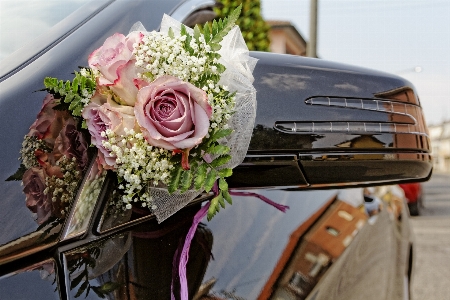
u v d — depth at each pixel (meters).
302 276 1.03
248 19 4.59
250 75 0.91
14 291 0.65
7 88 0.80
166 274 0.82
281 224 1.05
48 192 0.72
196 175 0.83
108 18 1.03
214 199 0.86
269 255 0.98
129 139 0.77
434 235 5.93
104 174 0.80
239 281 0.90
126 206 0.79
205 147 0.82
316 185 1.01
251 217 1.00
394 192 2.02
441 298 3.48
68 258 0.72
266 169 0.95
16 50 0.96
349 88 0.96
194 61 0.83
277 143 0.92
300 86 0.94
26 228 0.69
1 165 0.71
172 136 0.75
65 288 0.69
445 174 35.56
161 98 0.76
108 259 0.76
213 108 0.83
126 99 0.78
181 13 1.23
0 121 0.75
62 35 0.96
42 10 1.19
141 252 0.81
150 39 0.82
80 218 0.75
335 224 1.25
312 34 10.01
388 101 0.99
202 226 0.92
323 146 0.94
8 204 0.69
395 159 0.98
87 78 0.80
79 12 1.07
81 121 0.80
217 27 0.87
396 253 1.75
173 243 0.86
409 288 2.02
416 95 1.05
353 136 0.95
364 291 1.33
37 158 0.74
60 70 0.85
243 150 0.89
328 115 0.94
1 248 0.66
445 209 8.80
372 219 1.54
